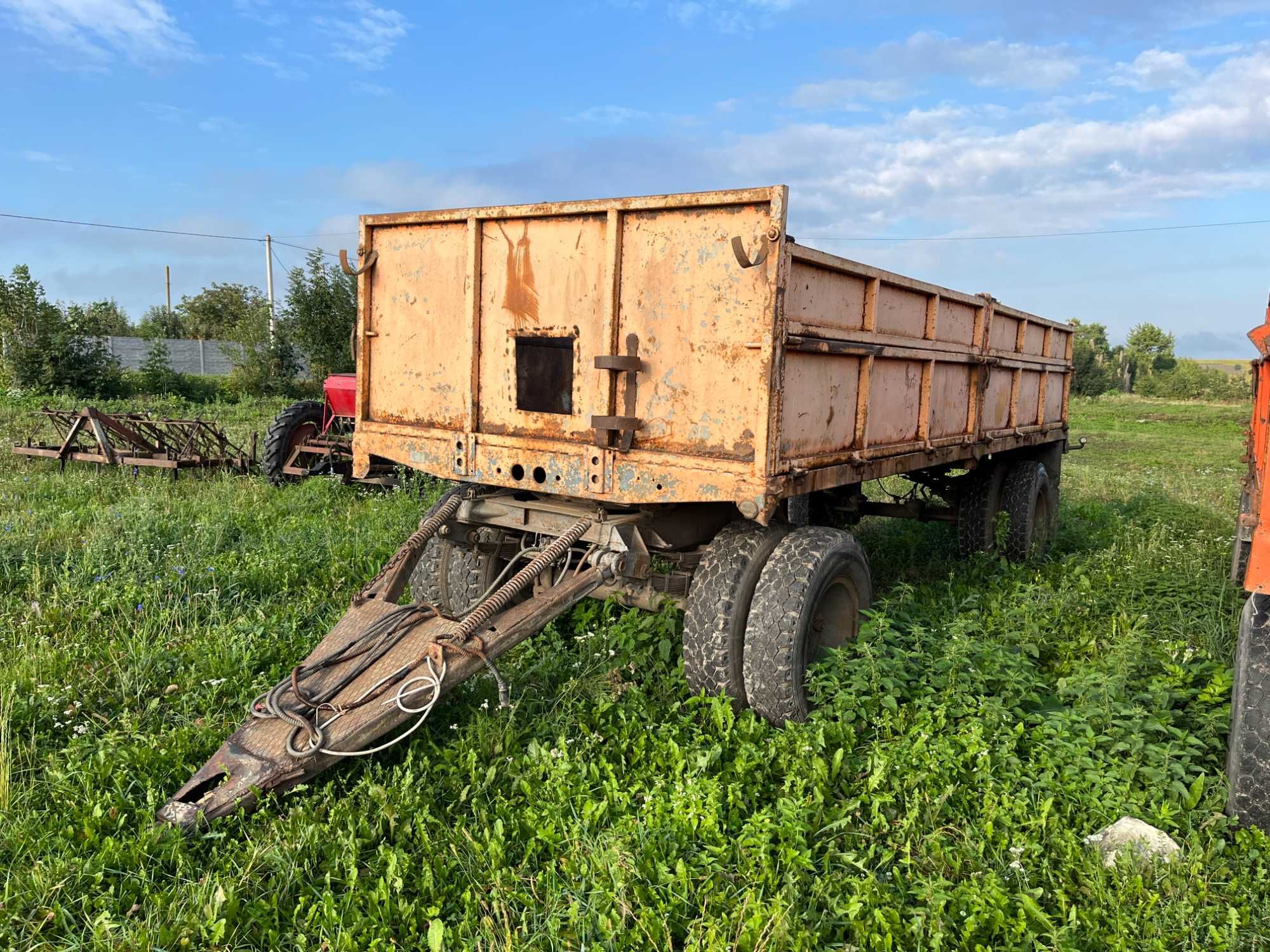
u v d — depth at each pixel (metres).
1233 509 10.78
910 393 5.49
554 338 4.39
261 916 2.79
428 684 3.69
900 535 8.69
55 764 3.60
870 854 3.13
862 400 4.80
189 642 4.99
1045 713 4.20
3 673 4.34
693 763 3.71
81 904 2.84
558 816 3.31
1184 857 3.14
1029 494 7.61
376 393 5.21
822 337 4.19
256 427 16.11
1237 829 3.40
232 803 3.28
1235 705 3.46
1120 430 29.70
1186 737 3.75
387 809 3.29
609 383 4.21
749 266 3.67
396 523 7.83
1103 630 5.55
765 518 3.79
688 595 4.42
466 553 5.23
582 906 2.83
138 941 2.62
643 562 4.38
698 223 3.90
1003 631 5.40
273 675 4.54
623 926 2.71
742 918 2.71
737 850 3.11
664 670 4.71
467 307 4.66
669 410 4.08
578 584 4.19
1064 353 9.23
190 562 6.30
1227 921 2.84
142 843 3.07
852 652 4.57
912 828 3.28
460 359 4.76
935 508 7.73
